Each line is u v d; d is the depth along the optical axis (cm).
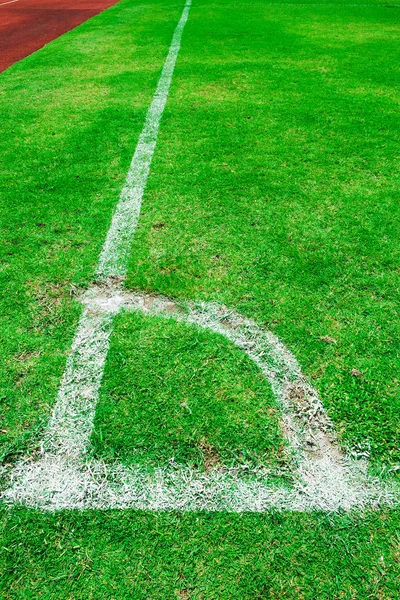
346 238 335
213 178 416
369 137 491
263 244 329
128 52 828
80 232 344
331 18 1090
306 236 337
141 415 219
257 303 279
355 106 570
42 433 212
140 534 178
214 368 240
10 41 988
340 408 221
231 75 688
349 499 189
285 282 294
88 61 779
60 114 560
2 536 178
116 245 330
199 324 266
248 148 471
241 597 162
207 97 605
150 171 429
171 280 298
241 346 252
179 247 327
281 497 190
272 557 171
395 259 313
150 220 357
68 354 248
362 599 161
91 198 387
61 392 228
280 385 232
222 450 206
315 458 204
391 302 279
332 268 305
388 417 217
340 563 170
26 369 239
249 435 212
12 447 207
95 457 204
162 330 262
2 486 194
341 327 262
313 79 667
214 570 168
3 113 566
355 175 419
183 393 228
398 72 693
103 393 228
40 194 393
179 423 215
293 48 828
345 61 750
